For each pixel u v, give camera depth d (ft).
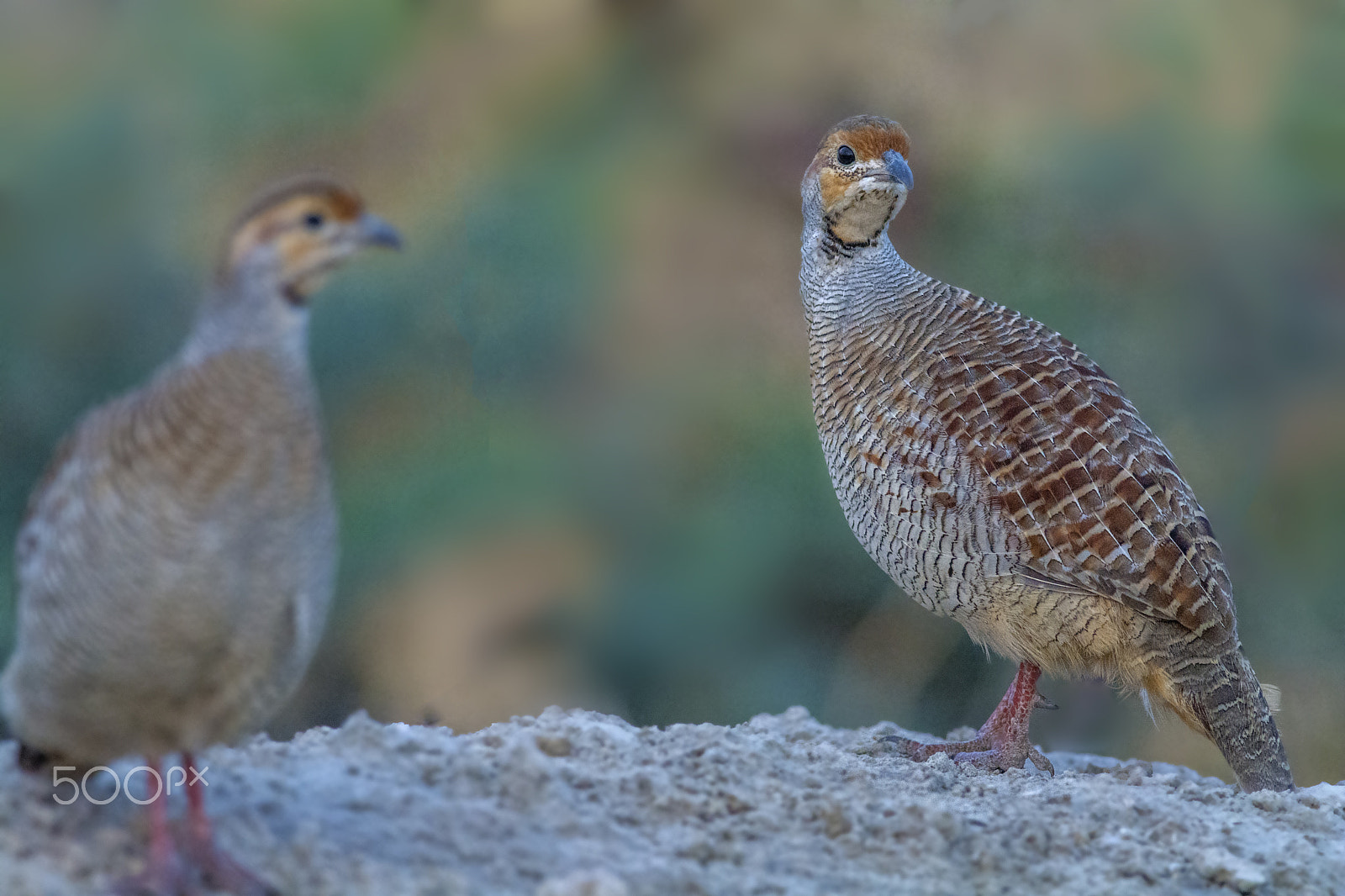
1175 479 24.73
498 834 17.54
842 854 18.81
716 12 63.87
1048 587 24.12
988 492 24.21
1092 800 21.50
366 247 15.06
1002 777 23.49
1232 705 24.13
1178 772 26.63
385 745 19.74
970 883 18.44
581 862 17.20
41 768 16.20
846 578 52.65
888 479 25.35
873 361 25.96
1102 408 24.85
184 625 14.38
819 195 27.09
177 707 14.98
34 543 14.87
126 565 14.16
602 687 51.42
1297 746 51.26
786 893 17.37
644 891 16.52
